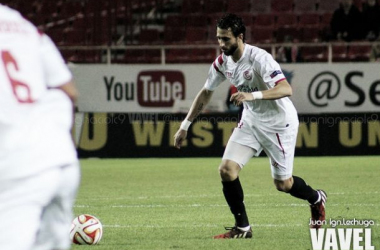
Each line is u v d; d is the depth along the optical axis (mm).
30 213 13680
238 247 26312
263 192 44031
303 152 67188
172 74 69500
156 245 26797
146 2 86688
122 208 37906
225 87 68375
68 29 83562
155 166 61062
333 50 78812
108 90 69500
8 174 13648
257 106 27875
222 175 27922
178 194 43875
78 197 42938
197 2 87500
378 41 77125
